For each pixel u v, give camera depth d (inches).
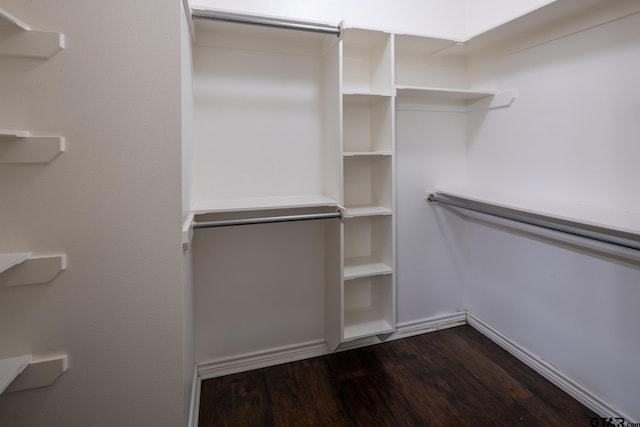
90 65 39.8
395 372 72.3
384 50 71.3
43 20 38.2
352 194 79.9
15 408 40.4
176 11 41.8
